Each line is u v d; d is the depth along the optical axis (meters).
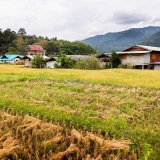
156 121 5.84
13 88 11.38
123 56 39.25
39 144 4.39
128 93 9.91
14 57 70.56
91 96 9.08
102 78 15.70
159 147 4.24
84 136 4.92
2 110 6.90
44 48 102.62
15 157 4.05
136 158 3.93
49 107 7.11
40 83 13.25
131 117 6.20
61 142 4.61
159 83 13.13
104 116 6.22
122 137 4.67
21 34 126.00
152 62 36.97
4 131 5.06
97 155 4.09
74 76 17.20
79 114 6.34
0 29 93.81
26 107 6.91
